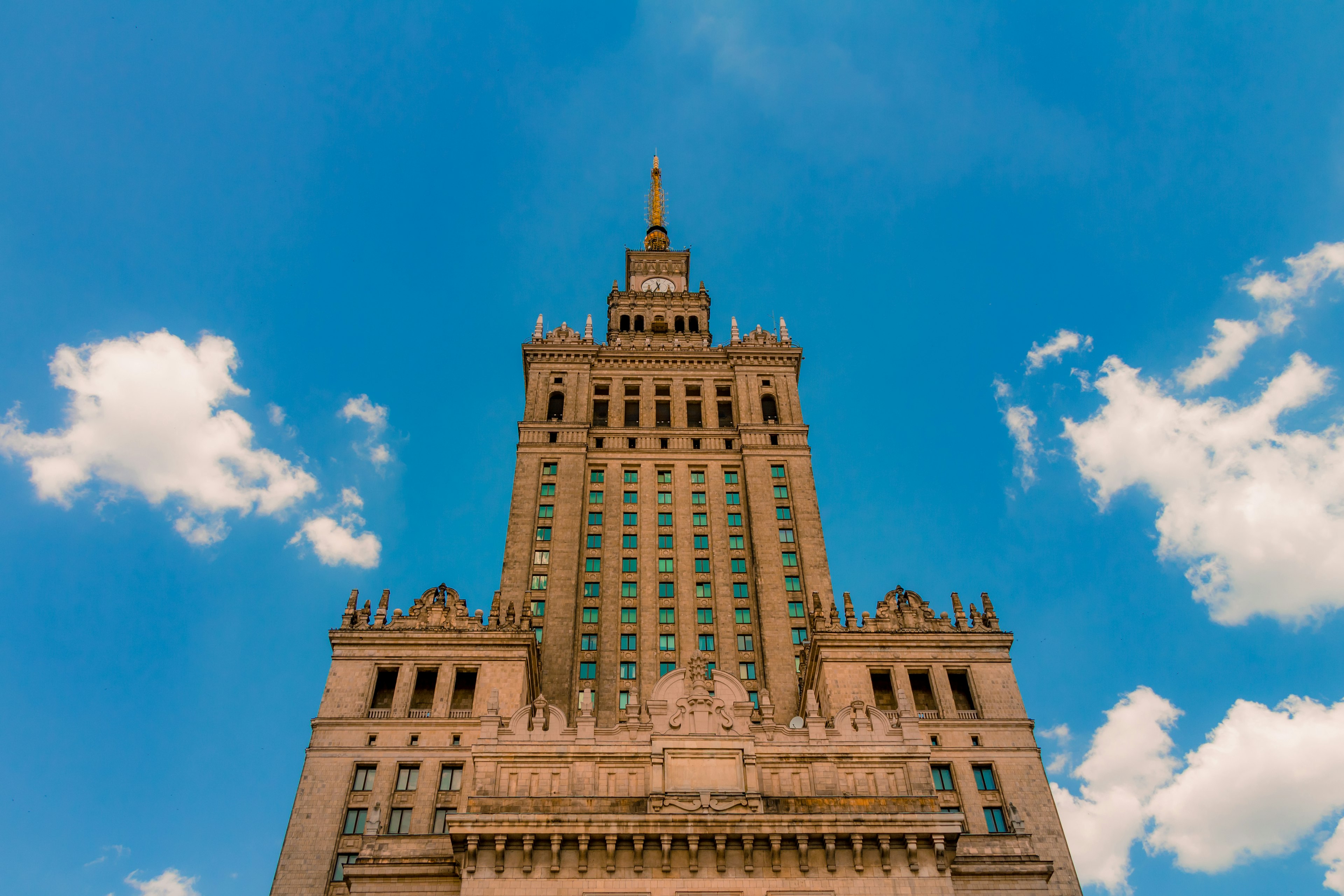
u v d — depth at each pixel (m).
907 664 65.81
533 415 103.94
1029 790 59.31
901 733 49.59
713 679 51.16
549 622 84.12
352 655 64.88
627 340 120.31
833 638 66.56
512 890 42.94
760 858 44.06
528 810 45.31
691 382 110.31
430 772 59.56
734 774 46.94
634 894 42.91
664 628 86.31
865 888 43.56
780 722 77.69
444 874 46.50
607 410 108.62
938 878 43.97
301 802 57.88
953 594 69.88
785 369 110.38
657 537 93.62
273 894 53.97
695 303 126.62
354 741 60.78
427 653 65.25
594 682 82.38
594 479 98.56
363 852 47.38
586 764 47.78
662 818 44.09
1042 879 51.78
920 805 46.25
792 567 89.94
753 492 95.94
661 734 48.22
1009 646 66.62
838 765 48.16
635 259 135.25
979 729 62.28
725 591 88.94
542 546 90.94
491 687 63.69
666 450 101.25
